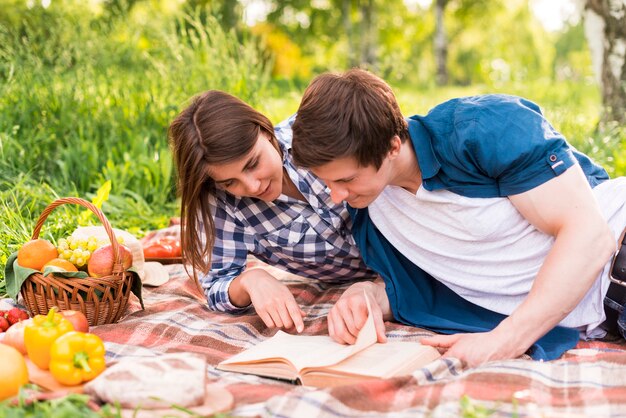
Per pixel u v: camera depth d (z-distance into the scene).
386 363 2.21
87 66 6.27
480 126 2.37
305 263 3.11
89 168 5.24
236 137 2.42
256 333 2.77
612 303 2.52
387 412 1.92
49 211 2.96
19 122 5.54
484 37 27.47
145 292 3.39
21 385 2.00
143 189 5.18
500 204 2.48
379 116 2.21
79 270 2.95
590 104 9.22
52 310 2.23
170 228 4.27
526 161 2.34
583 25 6.48
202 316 2.95
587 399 1.99
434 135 2.47
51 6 6.77
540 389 2.05
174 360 1.97
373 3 23.30
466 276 2.66
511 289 2.61
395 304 2.78
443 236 2.63
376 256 2.86
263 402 1.98
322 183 2.88
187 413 1.86
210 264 2.90
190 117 2.47
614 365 2.19
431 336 2.63
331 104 2.18
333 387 1.96
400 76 7.71
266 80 6.38
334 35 23.17
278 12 23.20
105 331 2.70
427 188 2.52
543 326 2.29
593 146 5.45
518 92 9.03
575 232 2.29
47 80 5.95
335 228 2.96
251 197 2.87
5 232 3.82
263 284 2.76
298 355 2.27
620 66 6.23
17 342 2.34
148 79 6.25
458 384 2.05
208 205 2.78
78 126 5.66
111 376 1.92
